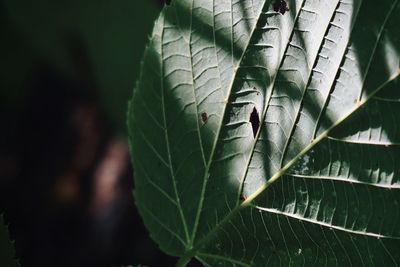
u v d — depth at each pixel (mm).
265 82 195
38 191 677
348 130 192
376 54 186
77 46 532
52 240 657
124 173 678
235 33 194
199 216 208
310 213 199
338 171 195
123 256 635
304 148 197
